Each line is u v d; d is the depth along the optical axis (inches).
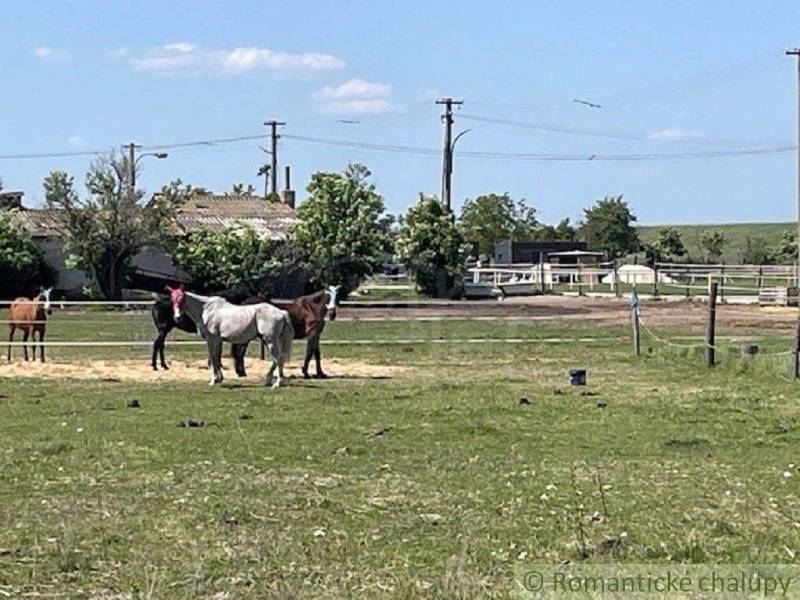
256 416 729.6
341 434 655.1
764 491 490.3
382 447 609.9
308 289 2443.4
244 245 2369.6
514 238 4970.5
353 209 2409.0
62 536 402.3
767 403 789.9
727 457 582.9
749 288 2348.7
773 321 1635.1
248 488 494.9
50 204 2303.2
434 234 2503.7
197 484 505.0
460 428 674.8
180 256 2385.6
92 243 2321.6
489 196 5004.9
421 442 628.1
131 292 2400.3
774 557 375.9
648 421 707.4
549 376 992.2
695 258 4970.5
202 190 3302.2
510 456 584.1
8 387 903.1
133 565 365.7
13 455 578.2
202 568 361.4
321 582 347.9
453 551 385.4
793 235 4591.5
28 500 470.6
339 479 518.9
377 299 2449.6
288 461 567.5
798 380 922.7
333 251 2375.7
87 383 936.3
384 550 387.5
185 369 1053.8
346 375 1009.5
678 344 1206.9
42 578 354.6
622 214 4975.4
